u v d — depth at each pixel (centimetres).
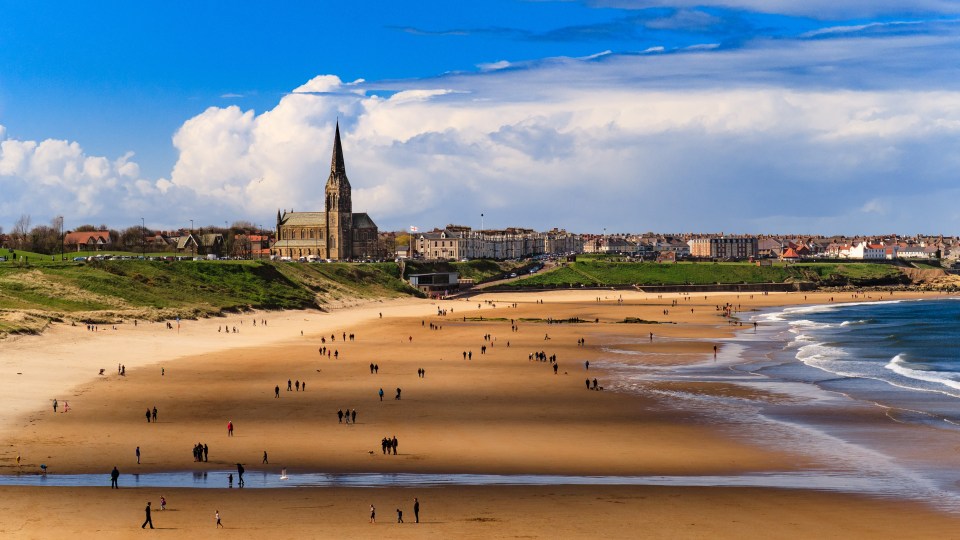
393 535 4947
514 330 18338
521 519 5288
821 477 6438
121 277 19775
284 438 7650
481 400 9769
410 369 12200
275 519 5222
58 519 5159
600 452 7269
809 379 11444
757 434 8006
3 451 6875
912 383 11100
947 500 5803
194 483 6075
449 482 6200
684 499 5775
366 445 7431
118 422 8106
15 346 12044
